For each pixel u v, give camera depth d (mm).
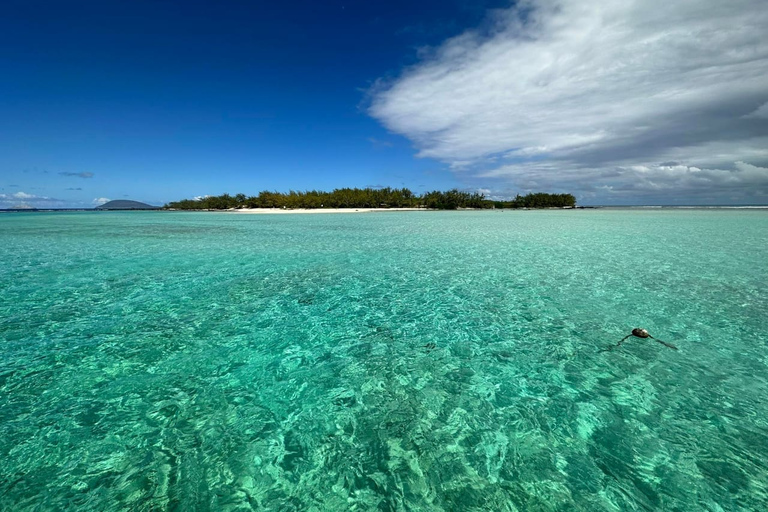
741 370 4676
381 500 2787
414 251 14586
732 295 7988
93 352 5285
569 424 3652
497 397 4152
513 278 9750
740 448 3266
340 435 3537
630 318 6605
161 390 4312
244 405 4023
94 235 21594
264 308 7293
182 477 3000
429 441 3445
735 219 33938
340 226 28844
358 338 5844
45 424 3650
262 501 2781
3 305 7402
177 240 18781
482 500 2768
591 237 19188
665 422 3656
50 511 2637
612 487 2861
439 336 5902
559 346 5465
